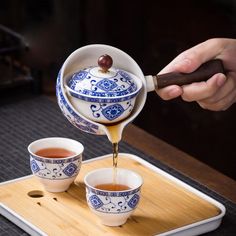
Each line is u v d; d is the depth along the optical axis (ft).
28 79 4.80
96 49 3.33
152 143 4.22
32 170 3.57
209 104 3.79
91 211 3.41
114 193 3.22
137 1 6.52
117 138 3.27
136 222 3.35
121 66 3.38
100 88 3.17
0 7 6.18
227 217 3.50
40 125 4.38
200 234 3.37
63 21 6.01
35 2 6.03
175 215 3.42
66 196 3.55
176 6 6.56
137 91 3.23
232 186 3.81
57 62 5.63
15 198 3.51
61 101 3.24
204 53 3.59
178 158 4.07
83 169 3.82
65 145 3.65
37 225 3.30
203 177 3.89
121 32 6.53
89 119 3.21
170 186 3.68
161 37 6.68
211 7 6.33
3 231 3.34
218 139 6.55
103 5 6.27
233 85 3.74
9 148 4.09
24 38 5.02
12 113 4.53
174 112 6.69
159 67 6.66
